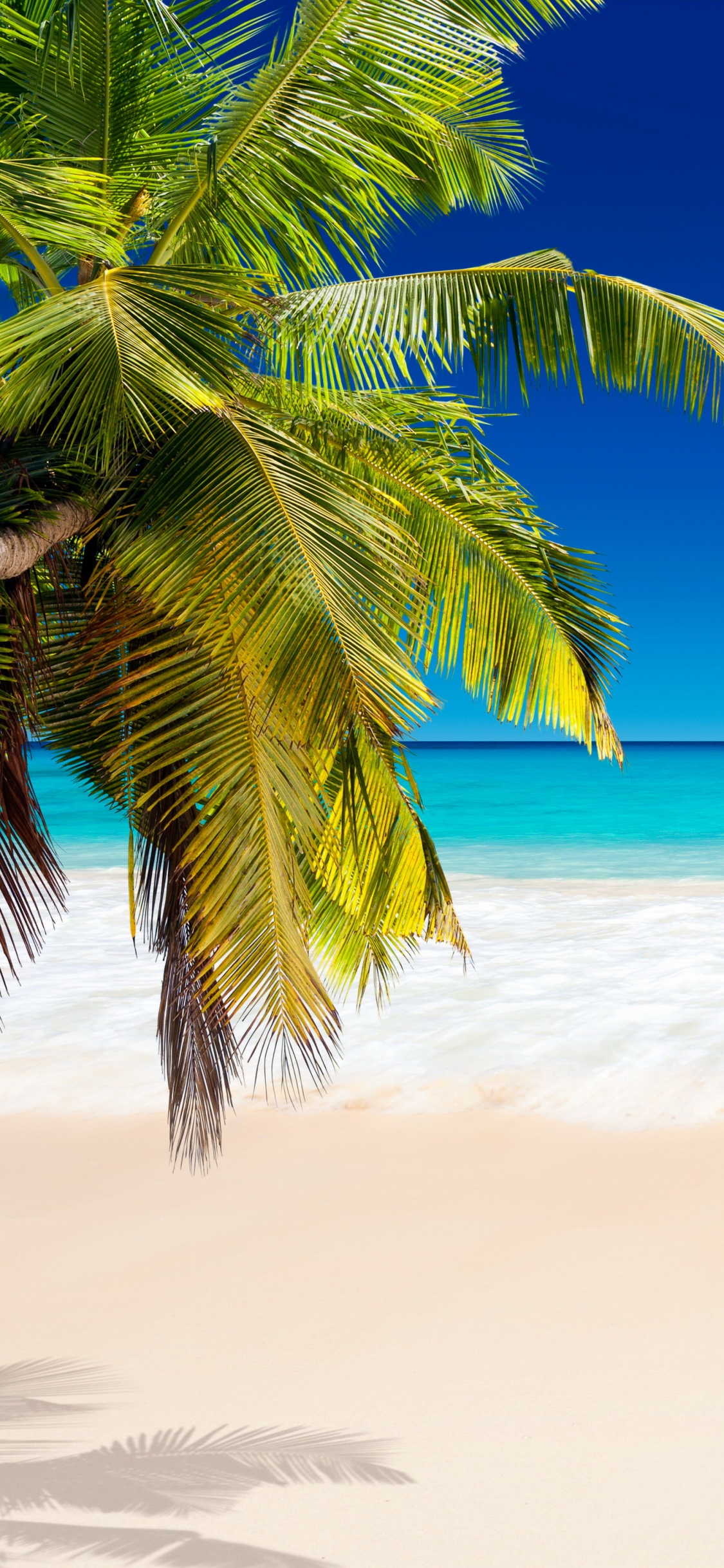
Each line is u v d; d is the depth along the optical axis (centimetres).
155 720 349
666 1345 384
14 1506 308
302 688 285
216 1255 473
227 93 433
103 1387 371
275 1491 313
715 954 1052
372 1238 482
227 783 316
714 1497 304
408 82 448
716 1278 432
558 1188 527
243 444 327
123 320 310
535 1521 297
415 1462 324
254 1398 362
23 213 363
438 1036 776
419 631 346
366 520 335
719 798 3659
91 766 390
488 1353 384
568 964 1021
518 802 3478
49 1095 684
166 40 416
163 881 388
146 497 328
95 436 315
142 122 439
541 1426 339
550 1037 762
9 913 1327
